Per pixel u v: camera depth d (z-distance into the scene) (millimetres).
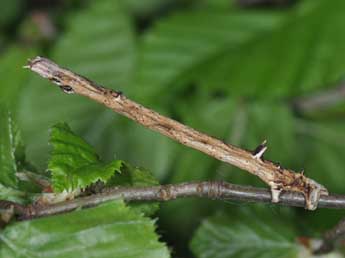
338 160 327
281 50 310
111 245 164
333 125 332
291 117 323
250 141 320
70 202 165
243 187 172
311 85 299
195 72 312
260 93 300
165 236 304
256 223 230
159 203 175
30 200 168
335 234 194
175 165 332
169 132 174
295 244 221
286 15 323
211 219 233
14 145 179
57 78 168
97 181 168
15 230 164
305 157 329
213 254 230
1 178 171
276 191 172
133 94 328
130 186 171
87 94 170
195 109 322
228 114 323
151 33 324
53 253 164
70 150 166
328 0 320
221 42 321
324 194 173
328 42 307
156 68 317
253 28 323
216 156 174
